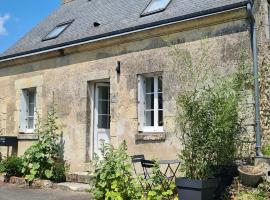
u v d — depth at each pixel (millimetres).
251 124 7254
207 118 6430
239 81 6820
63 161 10125
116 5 11328
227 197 6496
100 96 10148
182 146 7898
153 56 8695
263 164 6895
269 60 8562
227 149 6676
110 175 6707
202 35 8008
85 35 10273
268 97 8211
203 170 6418
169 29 8383
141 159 7172
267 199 6305
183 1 9133
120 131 9086
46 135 10031
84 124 9836
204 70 7828
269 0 9031
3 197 7844
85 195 7953
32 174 9258
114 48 9438
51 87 10719
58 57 10648
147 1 10266
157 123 8727
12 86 11852
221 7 7566
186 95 6836
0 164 10109
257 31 7934
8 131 11789
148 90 9086
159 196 6434
